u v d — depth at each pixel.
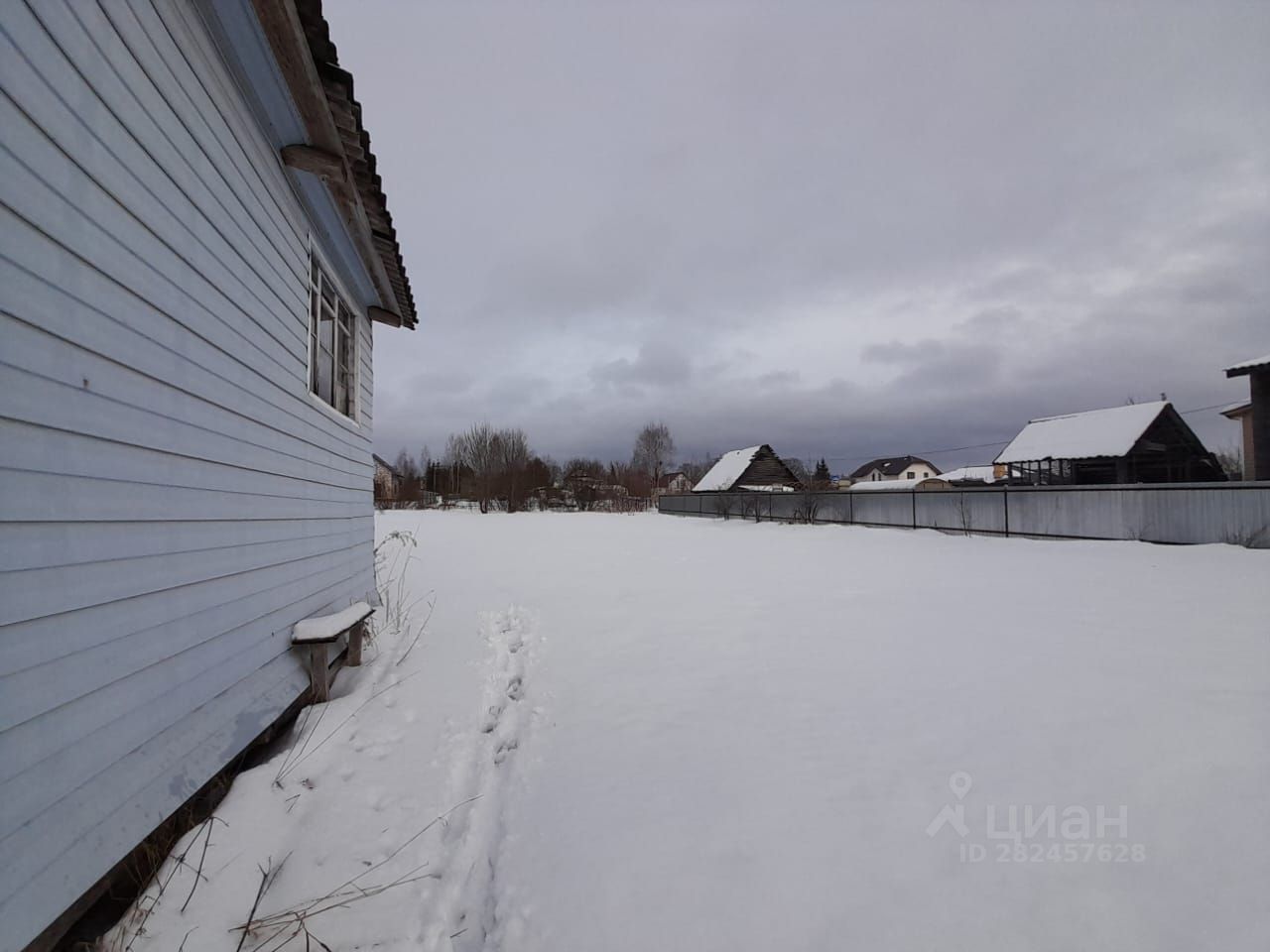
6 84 1.50
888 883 1.87
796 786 2.48
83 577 1.78
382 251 4.89
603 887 1.93
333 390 4.91
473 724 3.37
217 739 2.56
